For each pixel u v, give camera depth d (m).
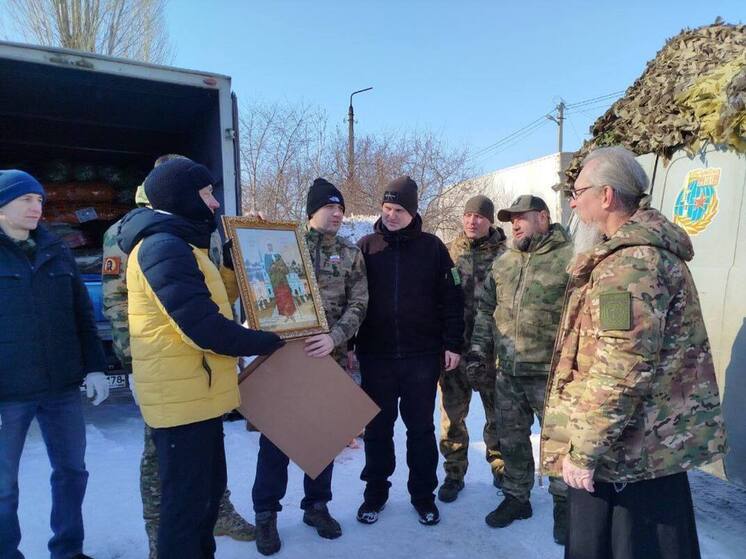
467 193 17.69
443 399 3.37
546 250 2.84
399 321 2.95
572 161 3.84
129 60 4.25
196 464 2.03
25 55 3.90
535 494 3.38
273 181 13.64
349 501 3.31
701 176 2.92
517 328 2.87
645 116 3.23
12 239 2.36
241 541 2.87
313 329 2.52
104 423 4.76
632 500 1.79
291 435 2.48
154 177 2.04
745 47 2.94
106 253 2.37
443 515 3.13
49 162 5.94
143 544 2.86
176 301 1.88
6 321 2.32
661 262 1.70
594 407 1.67
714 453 1.77
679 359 1.74
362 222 11.52
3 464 2.33
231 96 4.66
